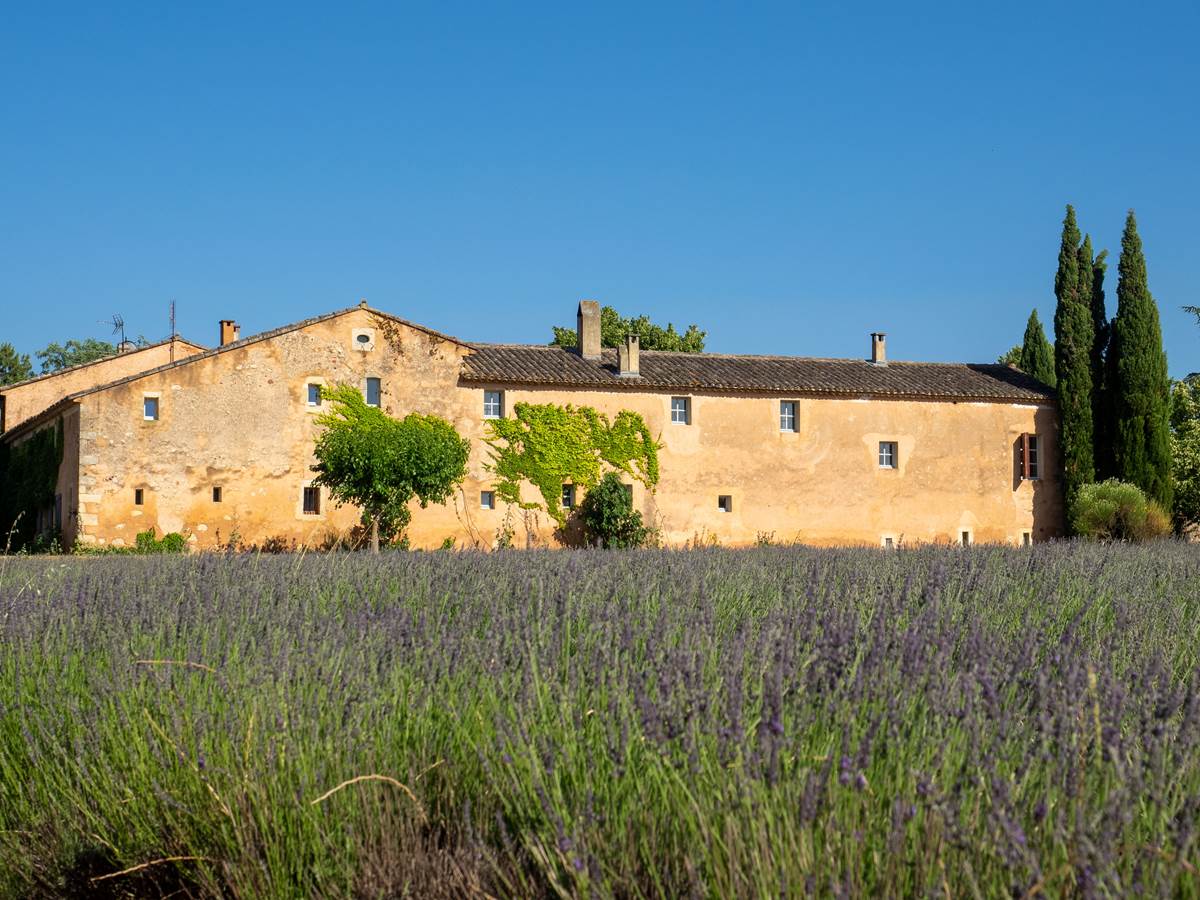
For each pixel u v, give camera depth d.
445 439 31.86
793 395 37.19
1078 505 36.53
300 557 9.88
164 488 31.11
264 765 3.97
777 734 3.27
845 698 3.67
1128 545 18.33
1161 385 38.78
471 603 6.82
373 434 30.75
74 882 4.12
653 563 10.23
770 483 36.75
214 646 5.45
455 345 34.22
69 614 6.32
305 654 4.95
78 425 30.97
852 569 9.02
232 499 31.58
